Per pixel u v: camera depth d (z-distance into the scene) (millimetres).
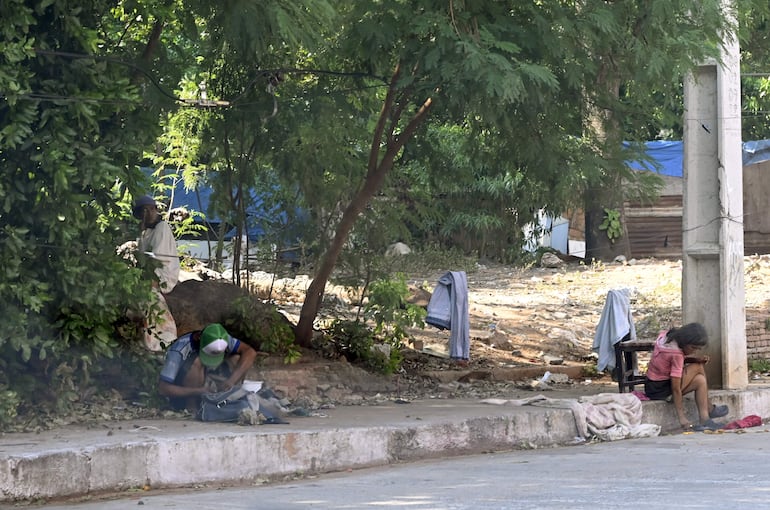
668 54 14227
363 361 17891
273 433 11984
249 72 16734
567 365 20328
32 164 12383
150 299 13352
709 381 17641
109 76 12836
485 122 15719
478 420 13852
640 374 17875
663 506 8859
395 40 14117
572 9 14273
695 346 15977
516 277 30469
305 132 16781
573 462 12266
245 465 11711
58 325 12656
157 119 14055
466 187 20562
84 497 10531
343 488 10719
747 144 34094
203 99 16500
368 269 18453
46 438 11375
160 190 23297
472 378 18812
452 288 18750
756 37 20188
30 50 11844
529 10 14188
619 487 10102
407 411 14633
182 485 11242
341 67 16500
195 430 12109
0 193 11969
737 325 17531
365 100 17234
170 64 15617
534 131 15664
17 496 10094
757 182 33531
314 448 12258
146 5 13961
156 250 15570
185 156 19219
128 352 13898
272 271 18641
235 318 16734
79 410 13125
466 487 10430
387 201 18391
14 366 12562
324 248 18172
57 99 12188
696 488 9930
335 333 18203
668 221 34719
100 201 13250
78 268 12445
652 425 15367
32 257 12578
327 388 16500
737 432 15625
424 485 10719
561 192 16000
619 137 16125
